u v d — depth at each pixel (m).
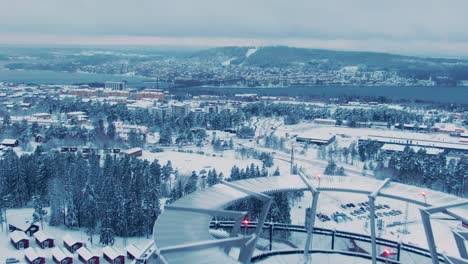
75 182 125.38
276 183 54.84
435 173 155.00
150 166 151.50
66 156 160.50
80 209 118.00
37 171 138.25
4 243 104.50
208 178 142.00
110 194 116.19
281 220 101.62
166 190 139.75
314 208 52.47
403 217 119.62
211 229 62.00
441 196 51.03
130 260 97.88
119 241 108.06
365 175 167.62
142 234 112.19
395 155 183.62
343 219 118.50
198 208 45.06
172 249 37.75
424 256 63.09
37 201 118.62
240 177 137.50
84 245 103.19
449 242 101.19
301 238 77.44
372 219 49.84
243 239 40.59
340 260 56.12
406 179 155.50
